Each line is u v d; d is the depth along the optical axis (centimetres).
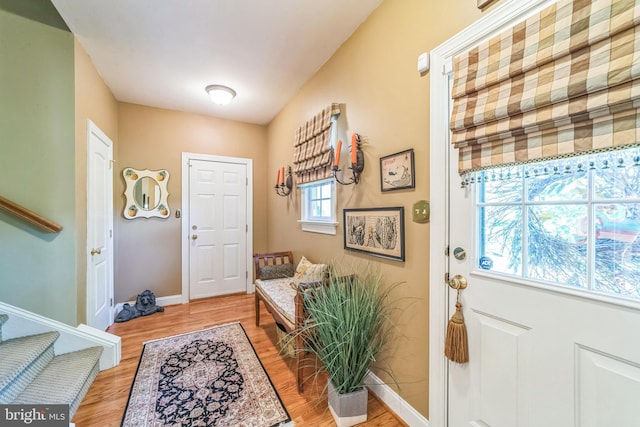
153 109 321
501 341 104
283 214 328
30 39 177
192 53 213
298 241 285
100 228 240
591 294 82
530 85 89
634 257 76
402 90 145
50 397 140
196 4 163
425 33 132
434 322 126
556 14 84
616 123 73
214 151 356
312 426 138
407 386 141
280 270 270
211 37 194
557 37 83
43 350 160
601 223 83
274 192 359
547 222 94
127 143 307
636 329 75
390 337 152
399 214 145
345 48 198
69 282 185
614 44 72
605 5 74
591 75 75
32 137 178
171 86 269
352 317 139
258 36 193
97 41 197
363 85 178
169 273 329
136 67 232
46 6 181
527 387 96
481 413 110
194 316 288
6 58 173
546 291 92
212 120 355
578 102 78
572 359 86
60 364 169
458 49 115
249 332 247
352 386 139
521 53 92
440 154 123
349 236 191
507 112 94
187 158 339
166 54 214
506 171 104
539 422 93
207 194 352
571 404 86
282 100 304
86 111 209
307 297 154
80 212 195
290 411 148
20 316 170
